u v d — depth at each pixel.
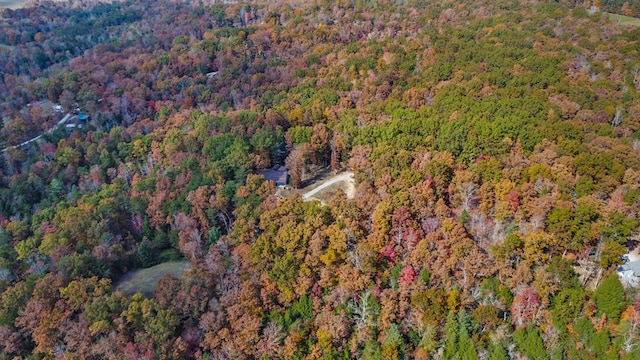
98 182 159.38
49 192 160.62
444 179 120.56
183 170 143.62
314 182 145.38
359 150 137.25
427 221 108.50
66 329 98.06
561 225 98.94
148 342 94.06
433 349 91.25
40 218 141.00
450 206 117.44
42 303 102.50
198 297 102.25
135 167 163.12
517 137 130.25
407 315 96.94
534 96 151.00
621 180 112.62
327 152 152.12
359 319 97.31
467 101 151.62
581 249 98.00
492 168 117.31
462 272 97.75
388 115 157.88
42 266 119.69
